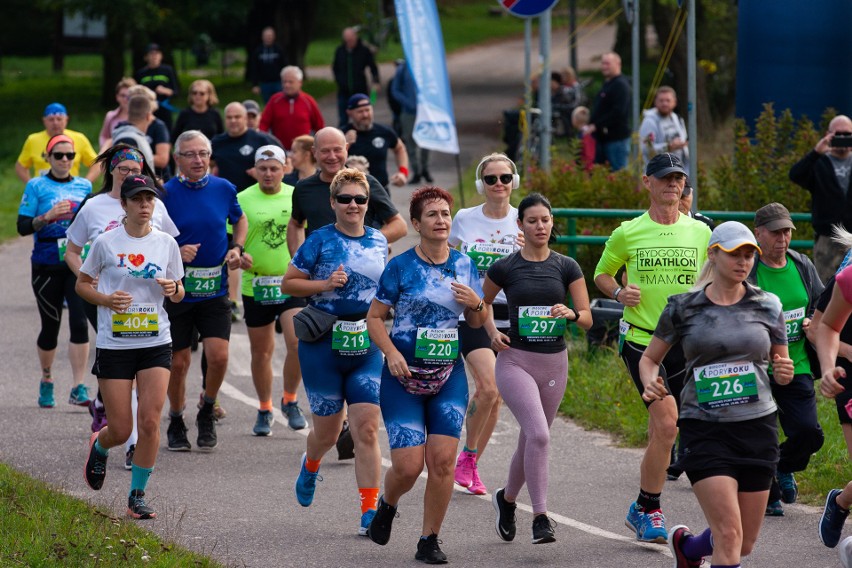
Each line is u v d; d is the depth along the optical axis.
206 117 48.81
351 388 21.75
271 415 29.53
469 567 20.12
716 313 17.41
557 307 21.03
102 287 22.12
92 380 34.84
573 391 32.38
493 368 24.06
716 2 97.06
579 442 29.12
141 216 21.98
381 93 125.19
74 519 21.08
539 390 21.44
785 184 42.69
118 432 22.17
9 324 41.72
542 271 21.31
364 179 22.09
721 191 44.06
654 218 22.19
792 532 22.19
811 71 51.91
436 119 50.41
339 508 23.62
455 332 20.12
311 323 21.53
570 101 78.12
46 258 31.06
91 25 186.12
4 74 159.50
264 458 27.41
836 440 27.38
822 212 34.84
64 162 31.73
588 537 21.94
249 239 28.97
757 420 17.25
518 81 142.25
